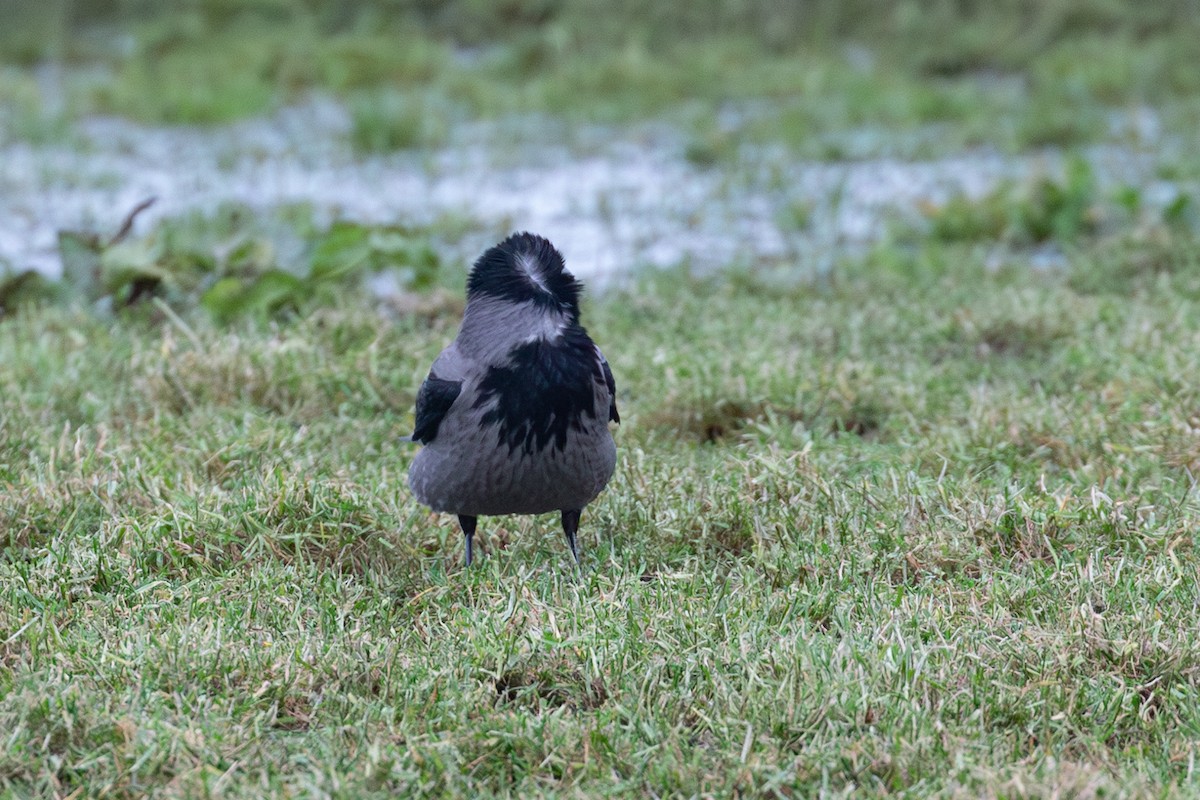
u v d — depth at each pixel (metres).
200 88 28.56
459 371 8.03
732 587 8.25
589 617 7.69
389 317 14.44
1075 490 9.40
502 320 7.95
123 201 20.92
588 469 8.21
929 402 11.41
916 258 17.02
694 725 6.86
